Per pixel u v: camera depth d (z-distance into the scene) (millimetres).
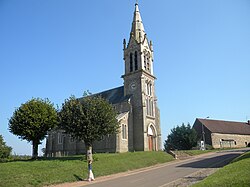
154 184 16438
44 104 30141
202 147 56594
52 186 18172
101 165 25578
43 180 18766
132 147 44062
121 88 52312
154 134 47406
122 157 31203
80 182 19766
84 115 28094
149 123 46500
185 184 15477
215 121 75125
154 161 32469
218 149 59000
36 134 28906
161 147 47938
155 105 49500
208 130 68750
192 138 56625
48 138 56031
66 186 18125
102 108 29438
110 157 30078
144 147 43531
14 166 21172
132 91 47656
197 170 22438
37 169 20844
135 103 46594
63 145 51938
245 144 74062
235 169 14648
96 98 30656
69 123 28172
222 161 28516
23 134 28609
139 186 16000
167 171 23469
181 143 56625
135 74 47906
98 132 28391
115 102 48750
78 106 28922
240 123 80938
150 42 51938
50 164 23031
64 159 27359
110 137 41656
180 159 36688
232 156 34188
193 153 43375
